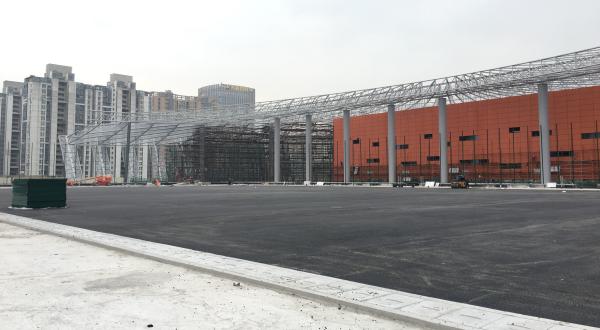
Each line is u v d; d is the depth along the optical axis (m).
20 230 13.44
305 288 6.25
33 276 7.11
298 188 60.19
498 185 61.19
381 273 7.39
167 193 42.53
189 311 5.29
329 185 75.56
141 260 8.64
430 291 6.26
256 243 10.63
